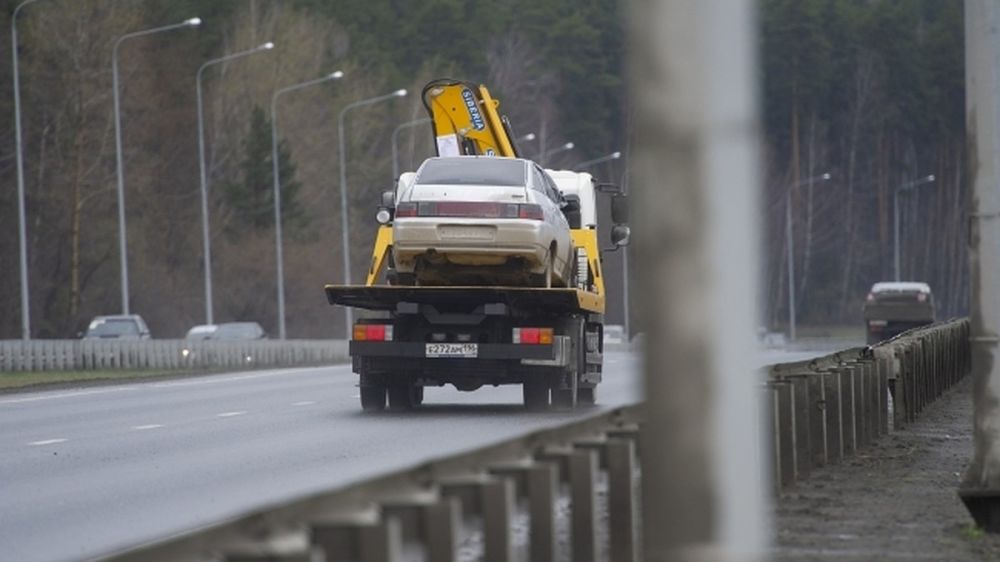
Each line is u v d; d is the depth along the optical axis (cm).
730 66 1521
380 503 2058
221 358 16912
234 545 1794
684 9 1514
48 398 10000
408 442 6297
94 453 6084
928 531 3825
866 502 4362
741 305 1524
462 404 8669
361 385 8038
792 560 3359
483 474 2448
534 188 7638
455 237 7512
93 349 15462
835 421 5403
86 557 3503
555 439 2808
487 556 2248
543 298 7419
